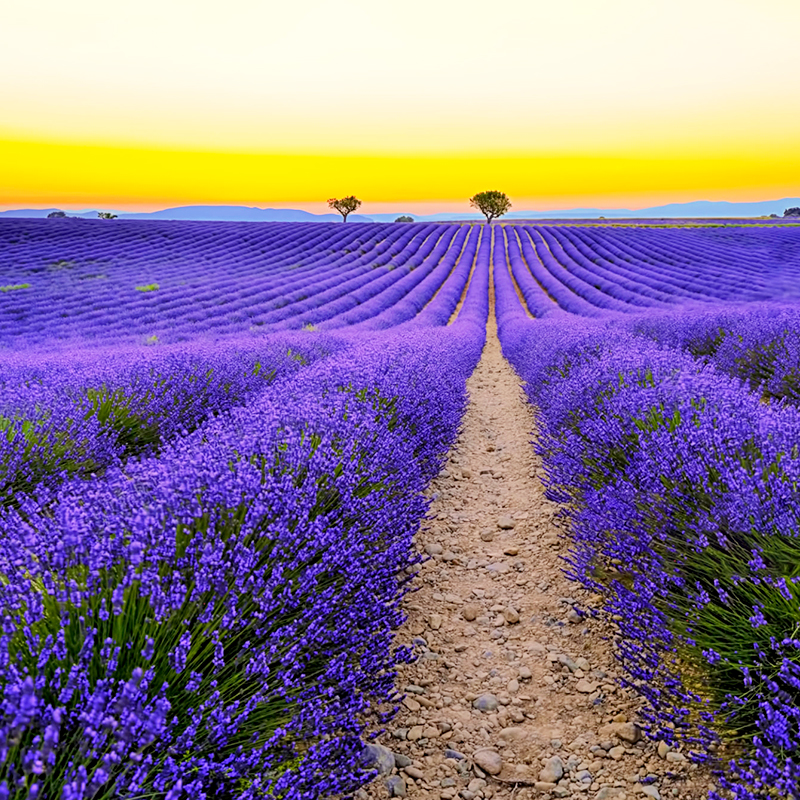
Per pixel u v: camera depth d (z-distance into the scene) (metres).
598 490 3.65
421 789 2.16
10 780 1.24
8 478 3.83
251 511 2.18
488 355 16.88
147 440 5.71
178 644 1.62
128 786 1.34
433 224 81.56
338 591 2.46
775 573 2.22
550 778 2.19
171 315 22.53
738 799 1.69
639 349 7.28
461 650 3.07
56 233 48.28
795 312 10.98
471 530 4.69
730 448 3.26
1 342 17.19
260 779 1.60
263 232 55.59
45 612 1.73
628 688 2.64
